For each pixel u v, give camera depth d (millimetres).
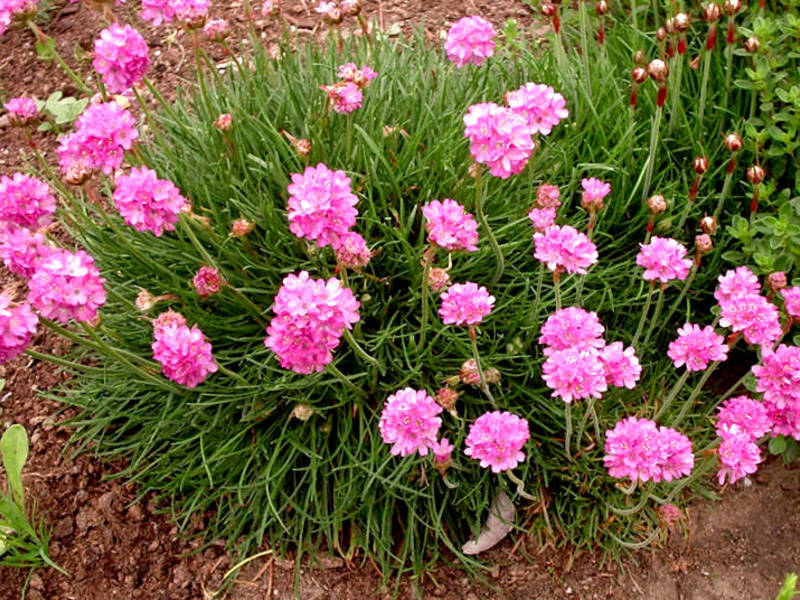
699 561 476
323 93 562
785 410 400
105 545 491
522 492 454
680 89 581
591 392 377
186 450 501
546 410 488
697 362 401
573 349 380
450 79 577
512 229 515
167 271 488
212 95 580
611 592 469
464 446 484
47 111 681
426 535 478
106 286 481
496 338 499
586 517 483
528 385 502
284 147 526
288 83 548
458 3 708
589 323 391
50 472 513
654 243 421
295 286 365
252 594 478
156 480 498
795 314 418
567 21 640
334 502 482
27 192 416
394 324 506
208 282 449
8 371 553
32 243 403
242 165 514
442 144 520
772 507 490
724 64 596
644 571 474
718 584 469
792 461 501
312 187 386
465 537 493
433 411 389
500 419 385
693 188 495
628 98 579
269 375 483
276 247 497
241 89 569
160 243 520
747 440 378
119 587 480
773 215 538
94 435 522
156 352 397
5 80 706
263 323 494
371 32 663
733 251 514
